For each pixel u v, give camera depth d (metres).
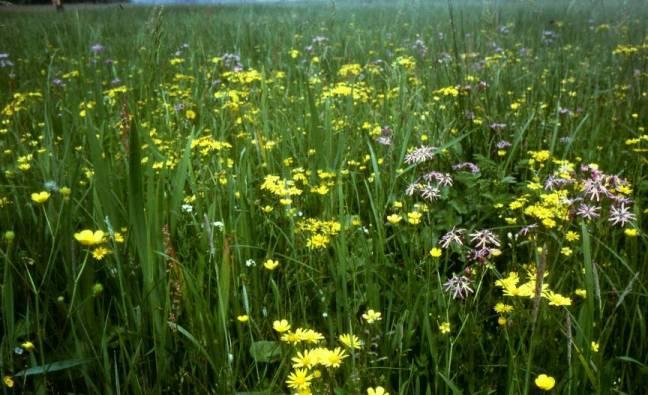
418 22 8.66
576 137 3.47
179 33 8.38
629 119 3.84
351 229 2.43
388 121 3.79
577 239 2.10
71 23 8.92
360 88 4.70
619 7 8.34
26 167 2.66
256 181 2.97
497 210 2.70
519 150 3.38
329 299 2.01
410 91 4.40
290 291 2.21
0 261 2.03
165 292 1.87
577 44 6.93
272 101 4.51
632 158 3.16
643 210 2.62
